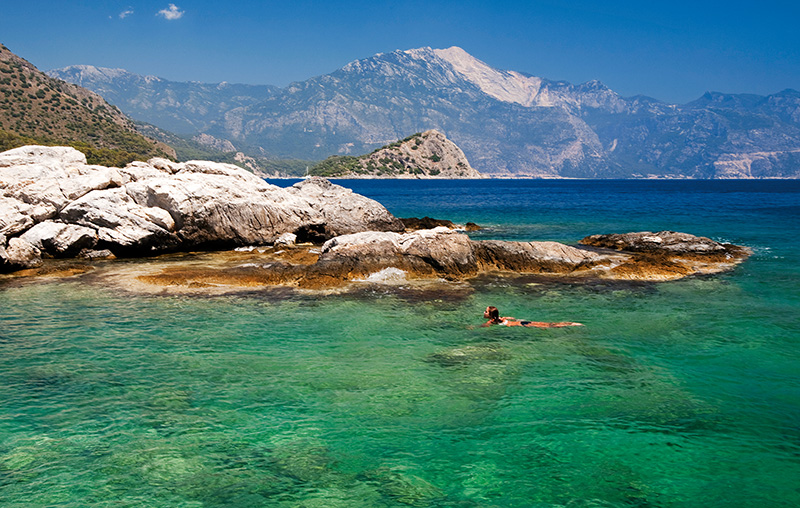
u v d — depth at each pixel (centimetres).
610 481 794
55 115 17812
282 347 1410
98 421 978
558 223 4828
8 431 933
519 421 991
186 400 1075
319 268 2206
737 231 4044
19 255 2359
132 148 18525
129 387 1136
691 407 1048
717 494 760
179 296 1930
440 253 2331
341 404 1063
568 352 1383
